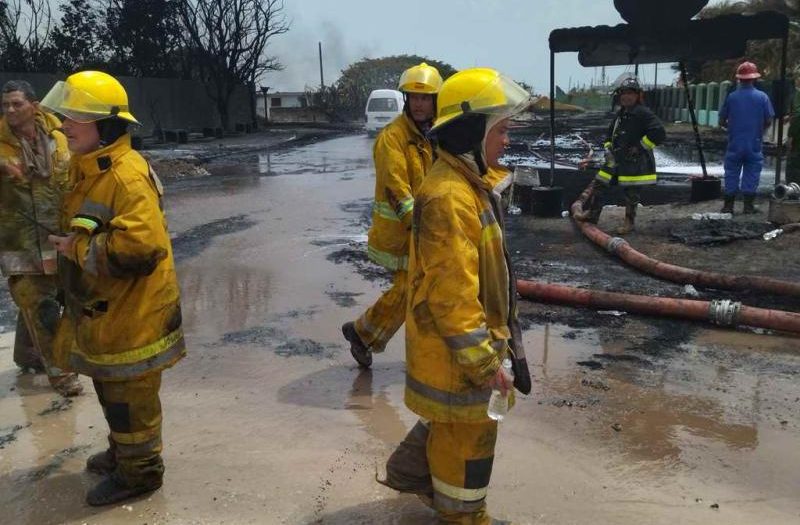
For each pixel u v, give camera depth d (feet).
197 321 20.71
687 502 11.46
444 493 9.64
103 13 121.70
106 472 12.44
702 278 23.06
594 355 17.94
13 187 14.35
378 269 26.35
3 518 11.19
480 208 8.83
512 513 11.16
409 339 9.26
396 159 15.11
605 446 13.32
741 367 17.04
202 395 15.70
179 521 11.05
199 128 133.49
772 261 25.72
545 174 55.93
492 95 8.71
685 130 109.09
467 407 8.98
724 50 35.78
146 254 10.24
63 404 15.37
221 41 132.46
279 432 13.97
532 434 13.78
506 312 9.29
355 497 11.69
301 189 49.60
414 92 14.92
